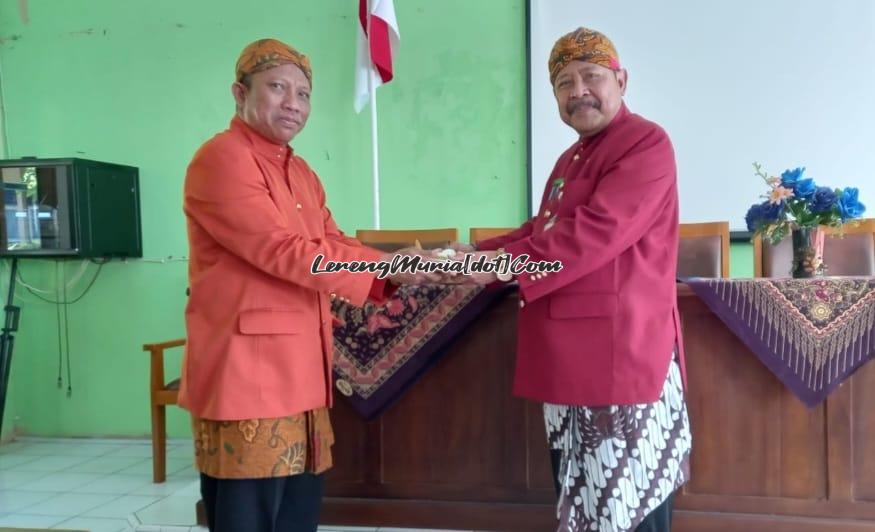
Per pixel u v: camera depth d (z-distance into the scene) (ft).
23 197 10.22
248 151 4.50
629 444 4.35
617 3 10.14
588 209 4.28
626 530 4.33
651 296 4.40
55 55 11.59
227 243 4.36
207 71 11.21
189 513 7.58
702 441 5.83
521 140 10.53
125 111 11.45
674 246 4.58
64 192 10.09
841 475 5.60
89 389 11.59
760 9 9.80
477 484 6.24
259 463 4.33
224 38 11.16
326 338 4.78
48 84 11.64
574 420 4.49
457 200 10.78
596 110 4.57
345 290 4.43
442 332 5.98
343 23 10.85
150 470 9.57
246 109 4.68
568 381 4.37
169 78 11.30
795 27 9.72
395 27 10.03
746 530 5.74
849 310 5.33
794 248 6.35
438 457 6.30
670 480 4.52
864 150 9.65
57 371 11.67
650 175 4.30
